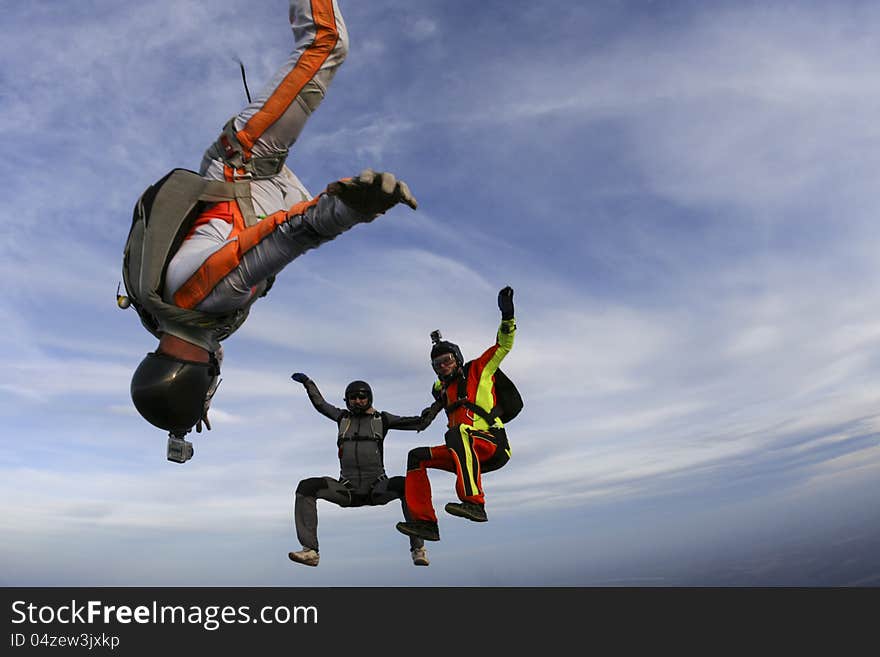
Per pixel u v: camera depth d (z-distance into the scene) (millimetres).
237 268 3777
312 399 6391
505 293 5055
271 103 4094
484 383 5125
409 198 3080
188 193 4047
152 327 4402
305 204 3557
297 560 5508
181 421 4281
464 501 4711
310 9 4086
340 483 6090
